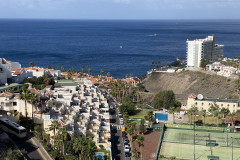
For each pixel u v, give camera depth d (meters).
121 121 159.50
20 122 124.06
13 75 190.62
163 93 191.50
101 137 132.25
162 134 144.12
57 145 106.31
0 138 108.31
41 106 128.88
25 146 107.94
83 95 164.62
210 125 155.00
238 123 157.12
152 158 120.75
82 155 106.06
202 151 126.88
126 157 120.69
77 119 135.62
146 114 177.00
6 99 129.88
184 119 169.50
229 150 127.88
